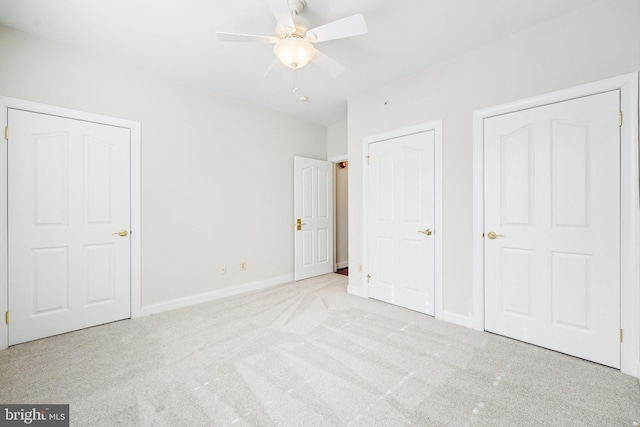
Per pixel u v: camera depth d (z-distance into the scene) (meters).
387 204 3.12
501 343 2.19
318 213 4.47
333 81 3.03
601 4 1.85
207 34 2.21
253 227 3.69
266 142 3.83
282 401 1.55
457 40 2.30
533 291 2.16
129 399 1.56
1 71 2.11
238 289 3.52
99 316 2.55
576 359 1.95
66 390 1.64
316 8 1.90
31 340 2.24
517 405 1.51
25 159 2.21
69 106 2.38
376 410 1.48
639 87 1.74
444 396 1.58
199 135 3.17
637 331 1.75
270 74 2.39
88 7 1.90
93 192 2.52
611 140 1.83
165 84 2.92
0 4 1.86
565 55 1.99
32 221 2.25
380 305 3.07
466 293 2.52
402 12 1.96
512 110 2.23
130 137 2.71
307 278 4.30
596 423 1.38
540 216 2.11
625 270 1.79
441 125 2.65
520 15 2.00
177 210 3.02
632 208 1.76
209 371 1.83
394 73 2.85
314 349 2.11
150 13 1.96
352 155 3.49
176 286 3.01
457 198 2.56
